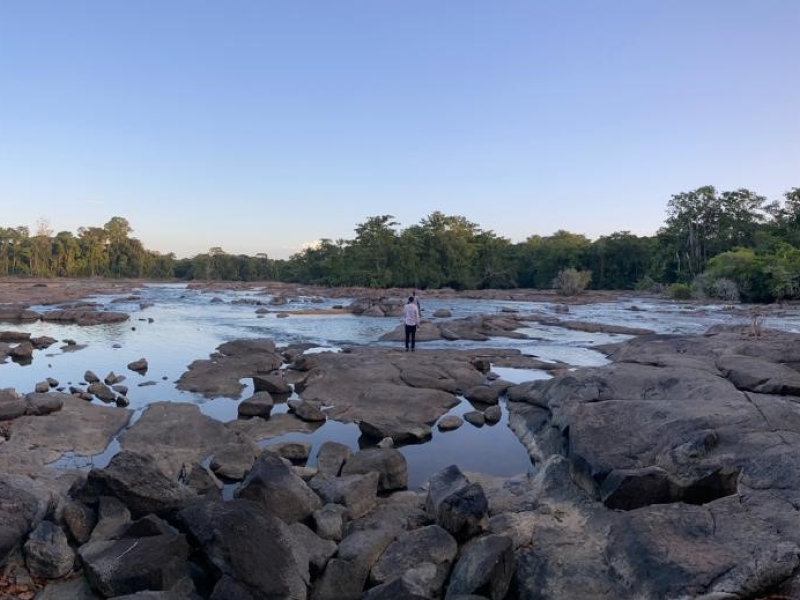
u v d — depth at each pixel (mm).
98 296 57812
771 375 13445
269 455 8055
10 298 48719
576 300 59656
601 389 12320
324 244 97875
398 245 84125
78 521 6797
